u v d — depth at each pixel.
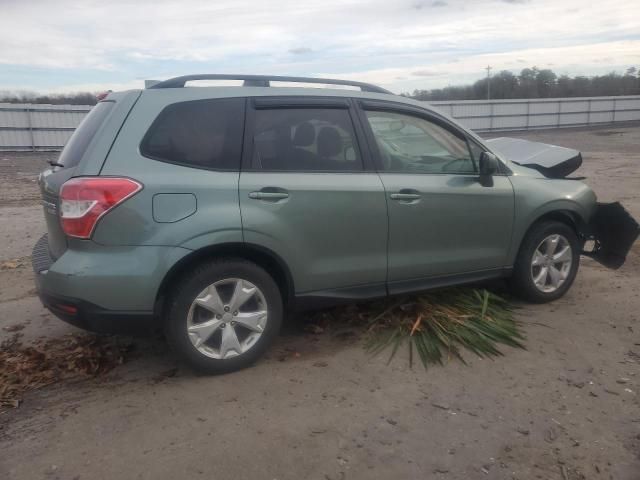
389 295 4.34
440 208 4.37
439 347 4.20
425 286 4.46
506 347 4.25
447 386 3.69
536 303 5.09
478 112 41.66
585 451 3.03
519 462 2.94
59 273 3.41
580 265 6.37
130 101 3.62
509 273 4.88
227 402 3.51
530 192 4.81
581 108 45.38
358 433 3.19
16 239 8.22
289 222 3.81
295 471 2.87
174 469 2.88
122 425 3.27
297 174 3.88
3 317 5.00
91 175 3.41
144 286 3.44
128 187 3.40
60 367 3.97
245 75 4.01
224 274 3.68
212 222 3.56
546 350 4.20
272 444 3.08
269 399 3.54
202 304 3.65
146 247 3.45
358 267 4.12
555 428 3.23
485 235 4.63
